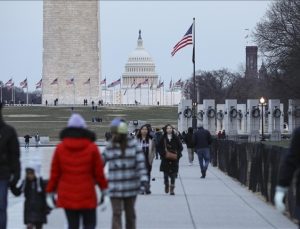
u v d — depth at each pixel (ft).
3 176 172.14
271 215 241.14
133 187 175.73
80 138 152.56
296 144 139.85
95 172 153.48
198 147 408.05
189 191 328.08
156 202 281.74
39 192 176.04
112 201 176.04
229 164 427.33
